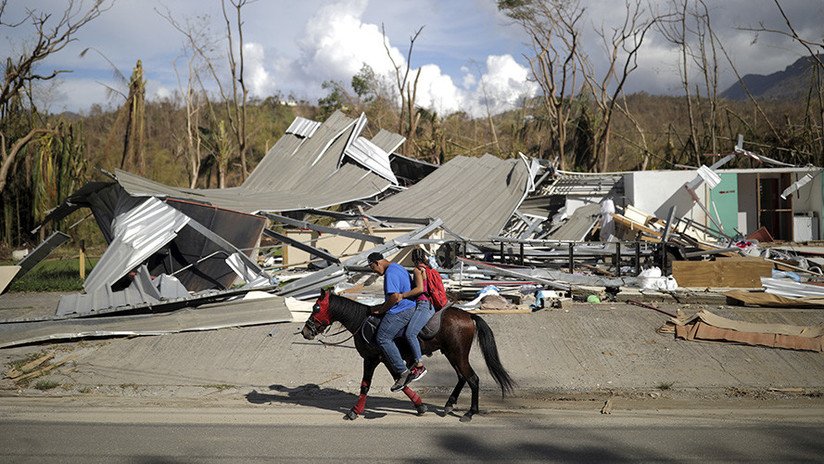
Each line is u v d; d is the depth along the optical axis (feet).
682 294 45.60
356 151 83.41
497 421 26.55
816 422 25.80
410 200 76.07
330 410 28.84
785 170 85.92
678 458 21.54
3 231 110.01
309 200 72.59
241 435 24.75
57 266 85.35
